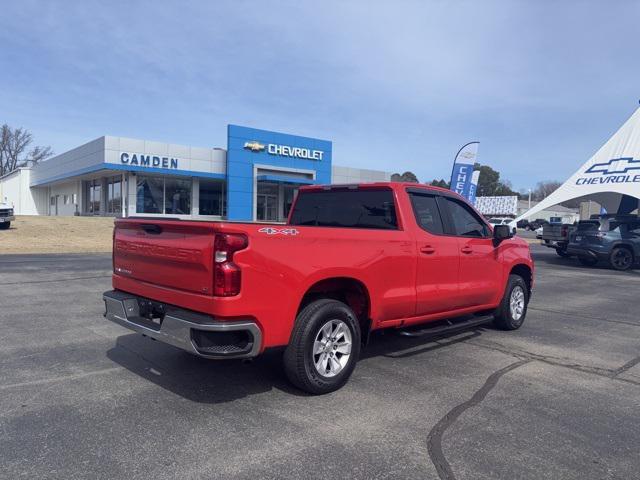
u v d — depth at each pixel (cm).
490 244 675
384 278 516
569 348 654
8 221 2416
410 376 520
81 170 3228
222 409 421
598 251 1767
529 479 321
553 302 1052
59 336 644
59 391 455
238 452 347
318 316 446
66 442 357
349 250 482
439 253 582
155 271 465
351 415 415
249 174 3300
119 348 592
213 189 3425
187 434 373
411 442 368
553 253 2588
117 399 438
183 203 3269
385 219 564
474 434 385
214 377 498
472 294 642
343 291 525
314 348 448
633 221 1792
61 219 2970
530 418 419
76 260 1591
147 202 3119
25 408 416
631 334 749
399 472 326
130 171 2997
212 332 396
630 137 2041
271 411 419
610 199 2545
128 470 321
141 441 361
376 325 521
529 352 628
